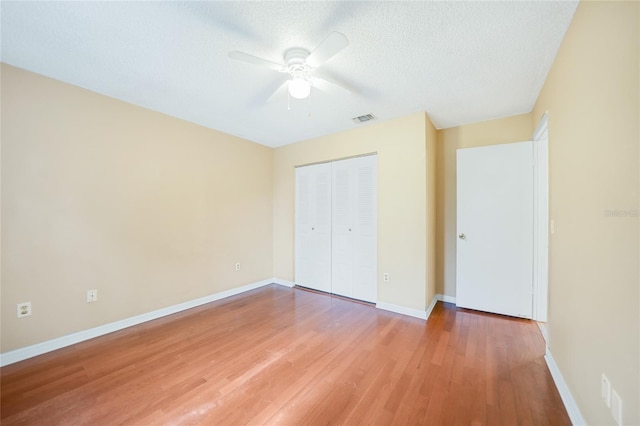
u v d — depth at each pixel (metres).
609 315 1.08
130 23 1.52
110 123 2.46
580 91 1.37
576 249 1.42
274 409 1.50
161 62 1.92
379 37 1.64
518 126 2.88
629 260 0.94
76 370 1.87
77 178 2.27
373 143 3.16
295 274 4.09
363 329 2.54
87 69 2.02
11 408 1.50
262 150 4.08
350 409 1.50
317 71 2.01
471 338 2.33
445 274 3.34
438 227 3.38
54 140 2.15
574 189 1.46
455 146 3.26
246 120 3.07
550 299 1.93
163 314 2.86
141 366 1.92
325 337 2.38
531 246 2.72
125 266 2.57
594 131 1.22
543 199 2.67
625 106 0.97
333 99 2.50
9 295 1.94
